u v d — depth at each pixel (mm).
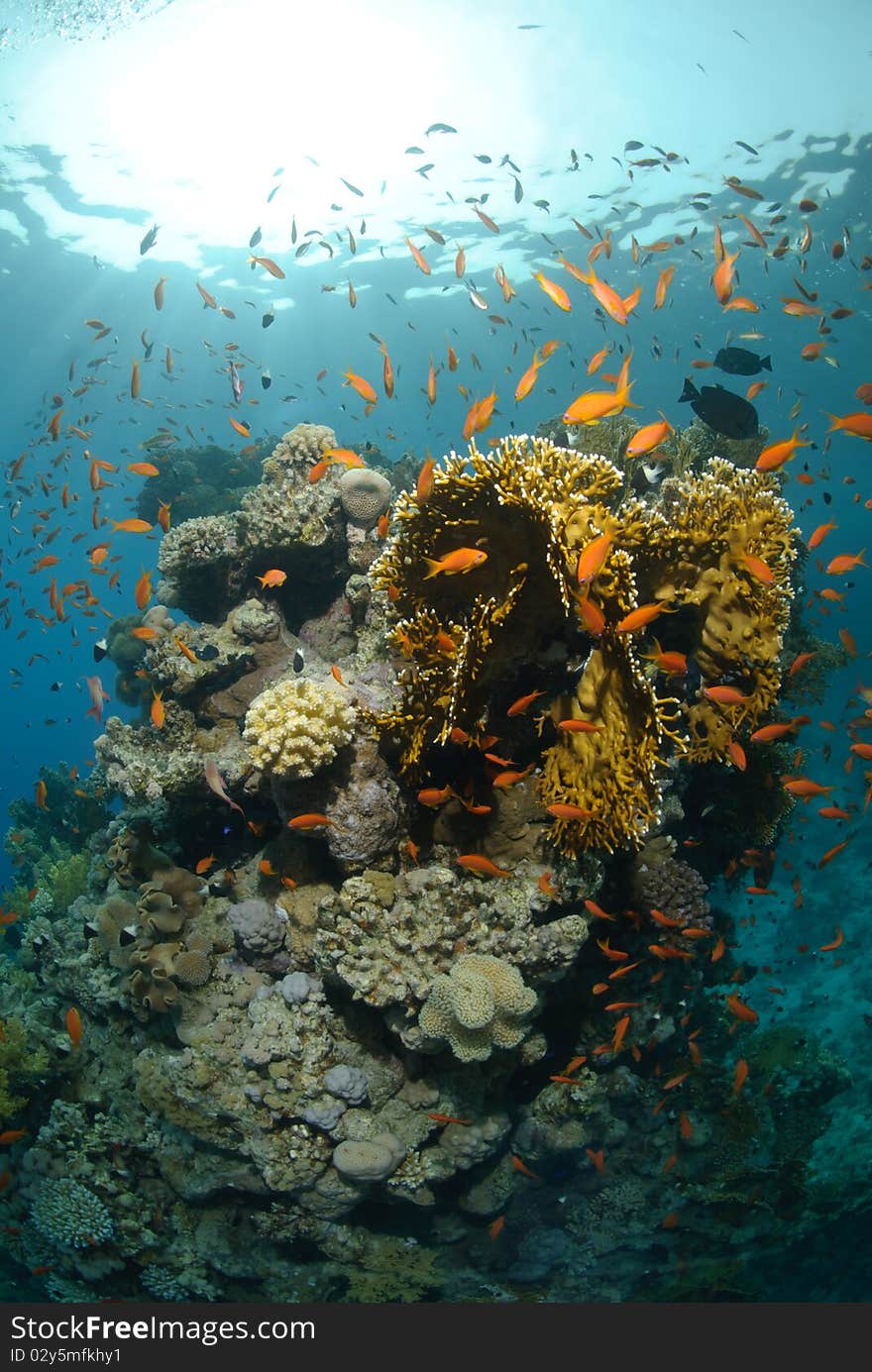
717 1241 1579
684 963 1490
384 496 1595
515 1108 1415
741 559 1105
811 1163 1940
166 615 1770
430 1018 1117
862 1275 1705
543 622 1127
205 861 1422
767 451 1153
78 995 1574
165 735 1643
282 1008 1288
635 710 1051
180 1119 1318
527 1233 1496
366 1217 1392
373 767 1207
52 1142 1475
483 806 1183
